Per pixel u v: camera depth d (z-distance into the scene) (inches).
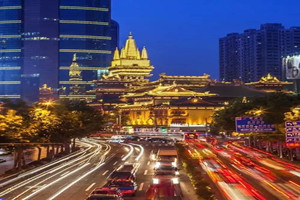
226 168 2974.9
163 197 1476.4
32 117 3324.3
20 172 2999.5
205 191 1861.5
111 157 4163.4
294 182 2321.6
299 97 3897.6
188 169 2726.4
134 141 7175.2
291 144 2546.8
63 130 4114.2
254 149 4904.0
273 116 3548.2
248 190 2016.5
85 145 6314.0
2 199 1889.8
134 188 1926.7
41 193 2058.3
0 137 2773.1
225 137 7696.9
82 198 1910.7
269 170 2876.5
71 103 5511.8
